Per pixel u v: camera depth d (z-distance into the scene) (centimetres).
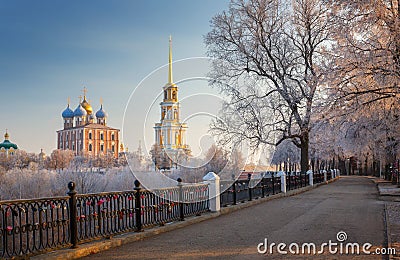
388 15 1608
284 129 3194
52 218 781
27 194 2897
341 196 2358
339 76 1702
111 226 938
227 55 3206
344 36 1686
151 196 1088
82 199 856
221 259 776
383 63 1598
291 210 1595
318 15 3094
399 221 1253
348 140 3188
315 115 1903
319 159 5803
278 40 3219
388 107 1819
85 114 10831
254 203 1836
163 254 823
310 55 3145
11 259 695
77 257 794
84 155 7256
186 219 1237
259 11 3169
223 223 1243
